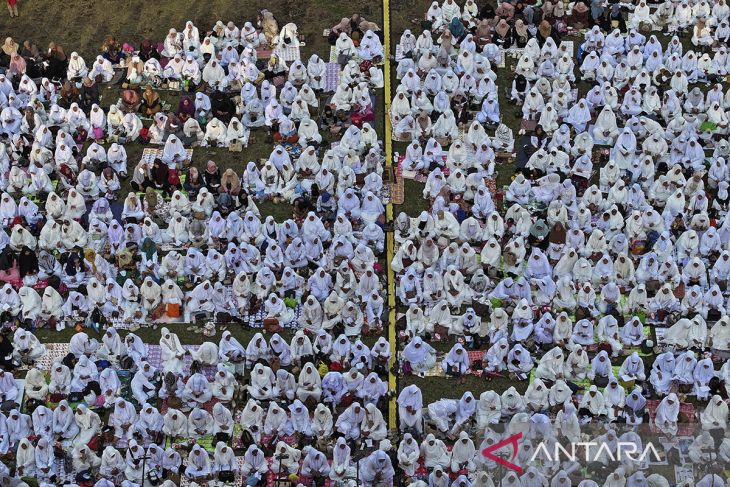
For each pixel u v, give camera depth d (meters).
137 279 61.47
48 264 61.12
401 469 54.12
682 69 72.75
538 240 62.06
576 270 60.53
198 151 68.88
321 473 53.66
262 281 60.25
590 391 55.28
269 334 59.66
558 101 69.50
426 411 56.09
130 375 57.69
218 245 62.84
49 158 66.75
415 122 68.75
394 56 74.81
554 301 60.00
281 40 74.62
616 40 73.56
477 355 58.56
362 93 69.50
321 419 54.72
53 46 72.25
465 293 60.03
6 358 57.88
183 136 68.81
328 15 77.81
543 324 58.06
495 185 66.75
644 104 70.00
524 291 59.66
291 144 68.75
